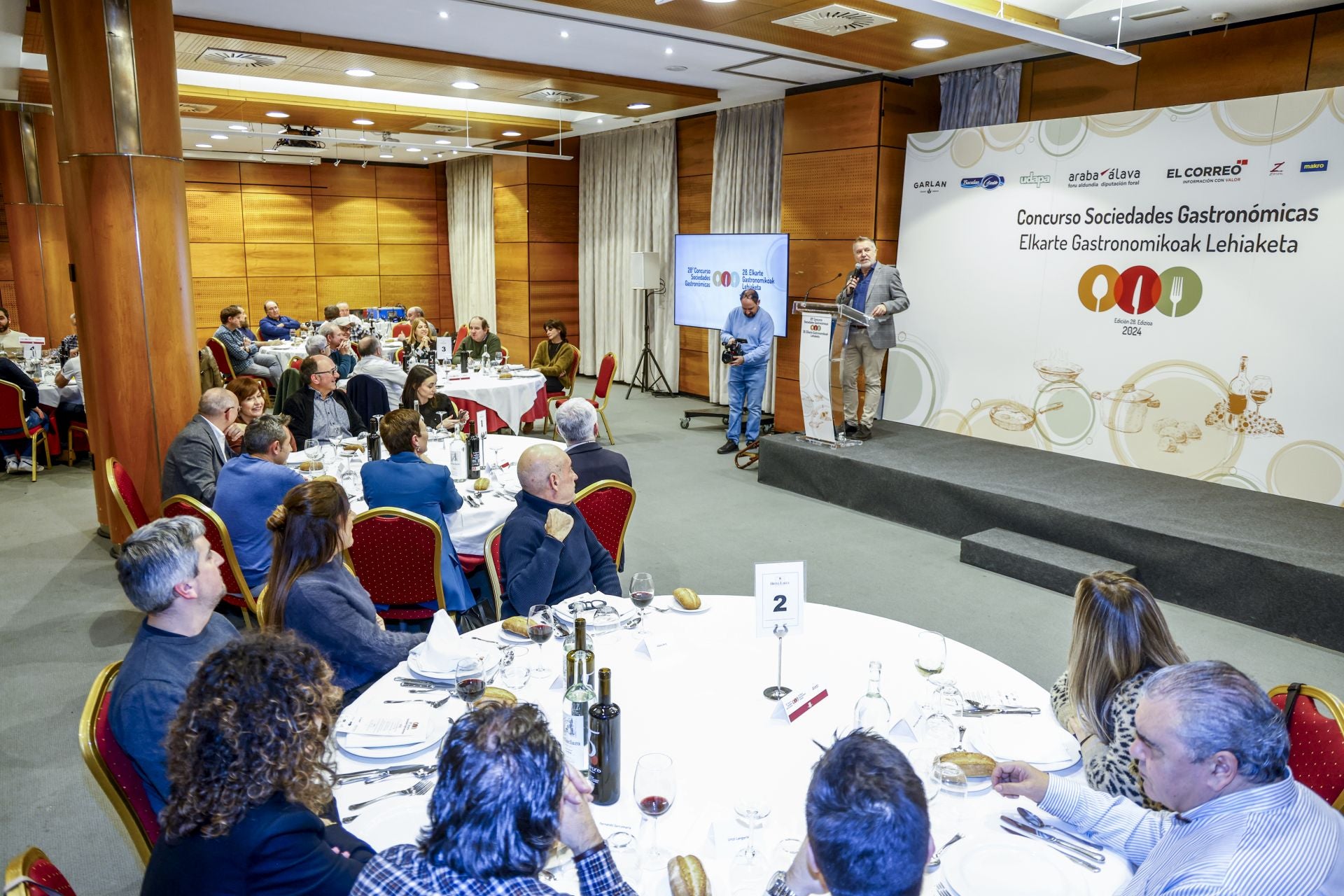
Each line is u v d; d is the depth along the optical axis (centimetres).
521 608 275
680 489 662
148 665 190
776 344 816
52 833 266
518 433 760
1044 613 437
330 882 135
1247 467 544
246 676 133
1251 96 543
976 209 665
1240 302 538
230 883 129
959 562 511
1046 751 182
